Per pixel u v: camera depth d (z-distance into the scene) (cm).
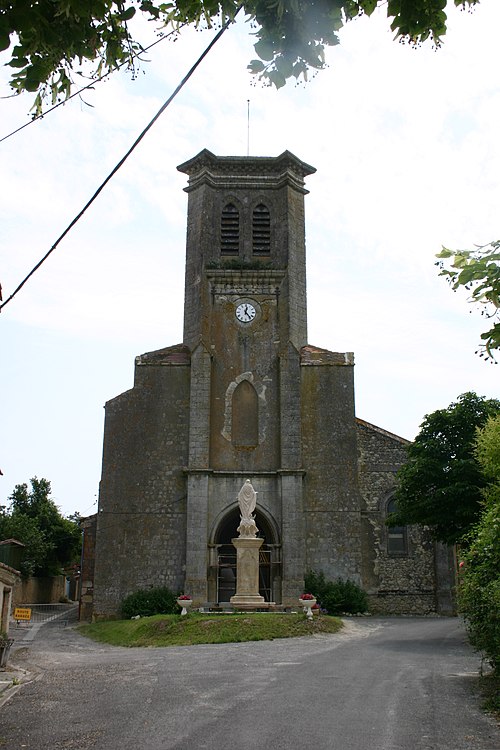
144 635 2280
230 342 3241
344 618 2803
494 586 1155
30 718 1022
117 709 1048
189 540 2956
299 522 2988
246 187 3466
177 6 696
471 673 1334
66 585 6431
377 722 928
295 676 1294
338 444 3128
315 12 607
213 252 3378
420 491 2334
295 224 3416
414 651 1692
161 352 3259
